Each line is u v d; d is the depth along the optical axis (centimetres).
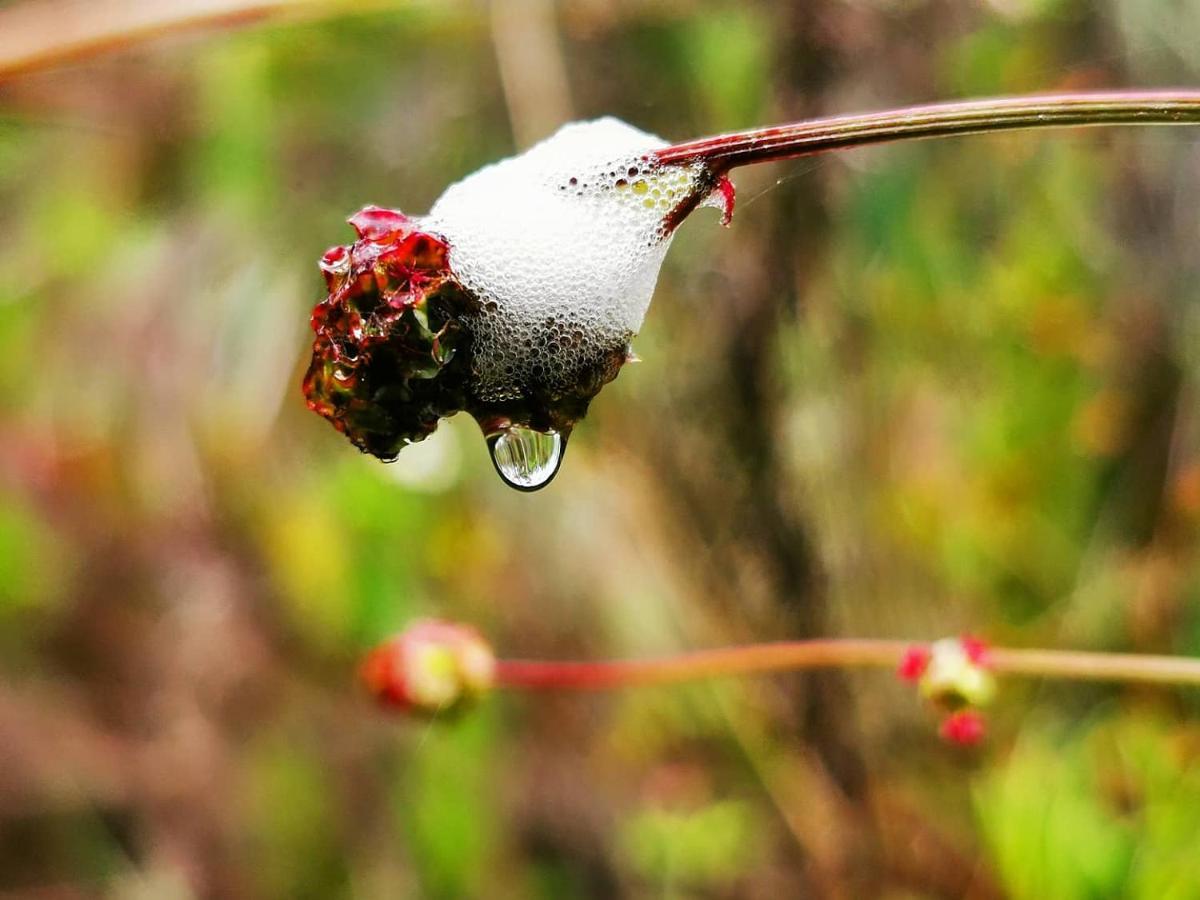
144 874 27
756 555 24
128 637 28
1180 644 27
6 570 27
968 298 25
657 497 25
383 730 28
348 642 28
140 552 28
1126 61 24
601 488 26
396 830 27
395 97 26
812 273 23
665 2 24
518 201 15
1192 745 24
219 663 28
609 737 28
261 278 26
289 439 27
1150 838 22
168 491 27
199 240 26
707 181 15
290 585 27
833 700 25
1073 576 27
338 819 28
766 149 15
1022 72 24
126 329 27
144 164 26
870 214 24
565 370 15
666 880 27
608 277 15
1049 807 23
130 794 28
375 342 14
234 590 28
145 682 28
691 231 24
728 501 24
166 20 17
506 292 15
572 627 27
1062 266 27
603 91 24
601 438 25
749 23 23
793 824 26
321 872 27
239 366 26
